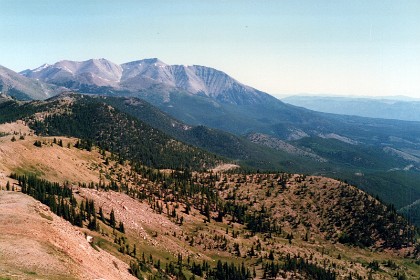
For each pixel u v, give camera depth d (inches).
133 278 5221.5
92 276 3713.1
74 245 4350.4
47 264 3336.6
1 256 3189.0
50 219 4817.9
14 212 4335.6
